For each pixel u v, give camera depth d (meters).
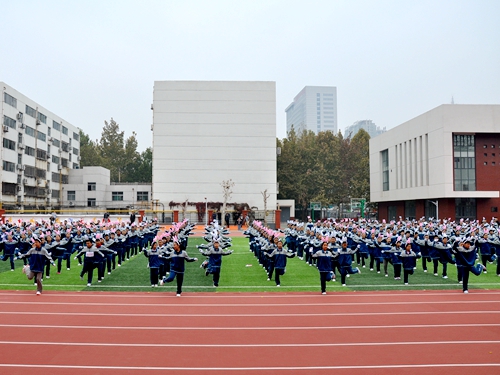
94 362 9.21
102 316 12.98
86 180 77.12
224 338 10.87
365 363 9.20
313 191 80.50
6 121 59.97
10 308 13.95
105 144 104.75
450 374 8.60
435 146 52.91
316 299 15.64
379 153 70.25
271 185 66.88
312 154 81.50
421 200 58.62
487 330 11.59
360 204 64.94
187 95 67.19
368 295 16.39
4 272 21.41
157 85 67.12
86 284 18.28
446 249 20.09
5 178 59.44
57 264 22.31
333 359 9.43
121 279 19.47
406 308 14.16
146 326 11.91
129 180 106.19
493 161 52.34
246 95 67.56
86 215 54.03
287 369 8.89
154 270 17.78
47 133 73.38
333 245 19.09
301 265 24.27
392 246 20.30
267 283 18.80
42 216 52.12
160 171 66.06
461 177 52.00
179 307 14.24
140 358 9.45
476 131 51.31
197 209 65.69
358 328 11.78
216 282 17.95
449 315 13.20
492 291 17.20
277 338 10.88
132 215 46.25
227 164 66.75
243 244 37.09
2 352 9.79
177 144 66.56
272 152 67.19
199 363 9.20
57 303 14.71
